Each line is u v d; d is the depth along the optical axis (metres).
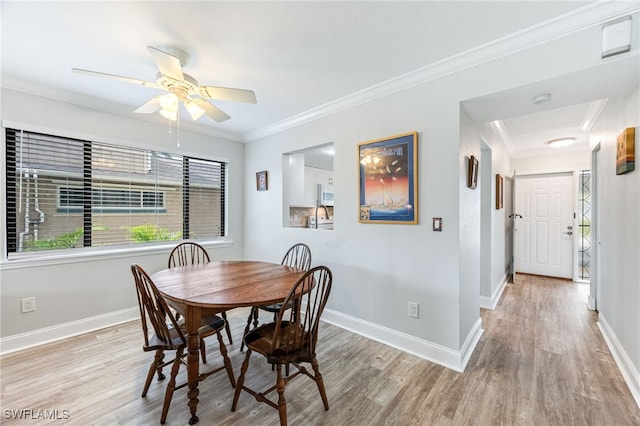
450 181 2.11
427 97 2.21
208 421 1.57
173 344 1.62
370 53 1.97
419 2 1.48
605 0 1.48
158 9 1.52
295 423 1.56
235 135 3.95
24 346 2.38
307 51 1.94
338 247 2.88
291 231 3.41
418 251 2.29
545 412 1.63
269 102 2.82
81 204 2.75
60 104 2.59
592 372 2.02
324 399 1.65
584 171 4.66
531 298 3.75
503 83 1.87
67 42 1.83
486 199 3.37
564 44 1.66
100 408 1.67
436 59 2.05
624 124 2.06
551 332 2.70
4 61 2.06
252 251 4.00
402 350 2.37
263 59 2.04
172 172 3.42
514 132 3.78
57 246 2.62
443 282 2.16
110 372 2.03
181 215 3.51
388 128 2.45
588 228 4.67
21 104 2.39
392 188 2.43
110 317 2.86
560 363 2.14
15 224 2.41
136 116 3.07
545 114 3.07
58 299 2.56
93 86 2.47
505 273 4.56
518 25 1.68
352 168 2.73
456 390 1.84
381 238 2.52
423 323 2.26
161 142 3.28
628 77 1.70
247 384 1.90
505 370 2.06
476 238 2.60
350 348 2.40
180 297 1.63
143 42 1.83
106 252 2.82
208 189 3.79
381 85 2.43
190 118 3.30
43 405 1.69
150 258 3.15
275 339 1.51
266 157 3.74
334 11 1.54
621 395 1.77
